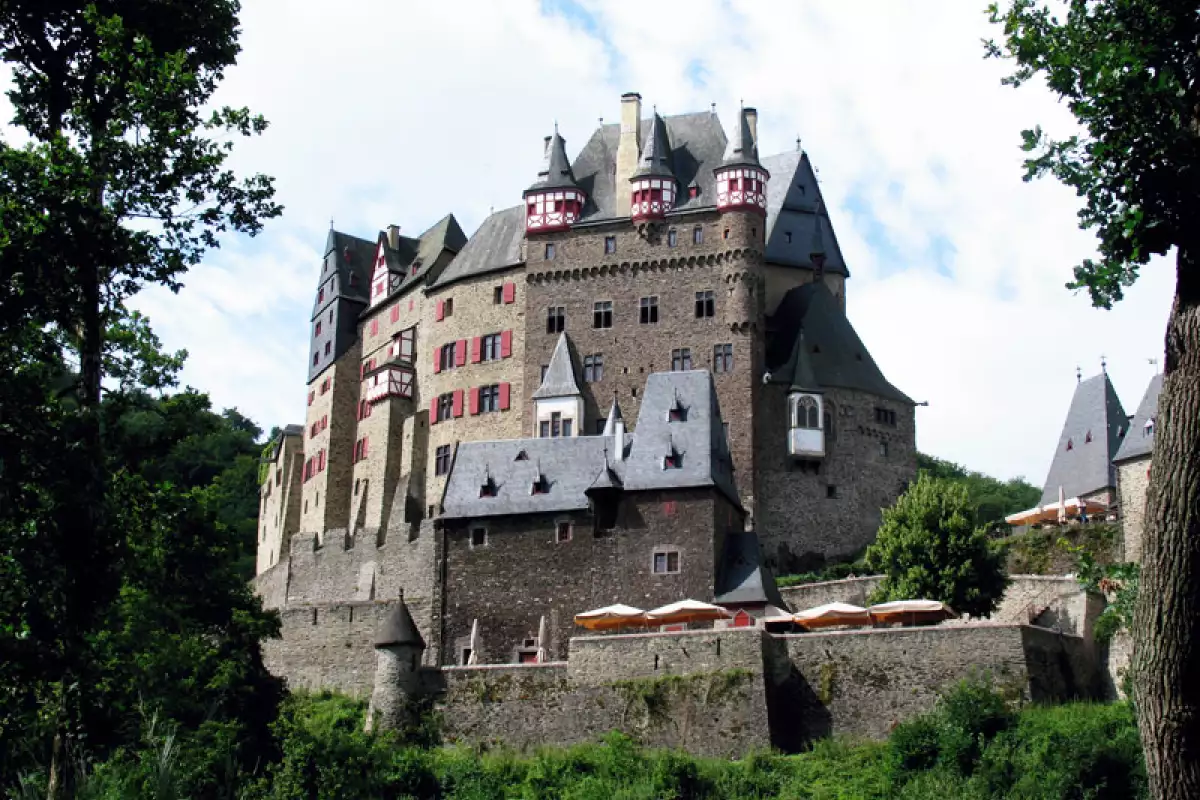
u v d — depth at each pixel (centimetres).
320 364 10544
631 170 9012
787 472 8294
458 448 7281
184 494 4362
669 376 7250
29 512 3095
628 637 5931
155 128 3434
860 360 8706
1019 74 2044
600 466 6981
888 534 6831
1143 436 7125
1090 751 4853
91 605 3181
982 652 5609
